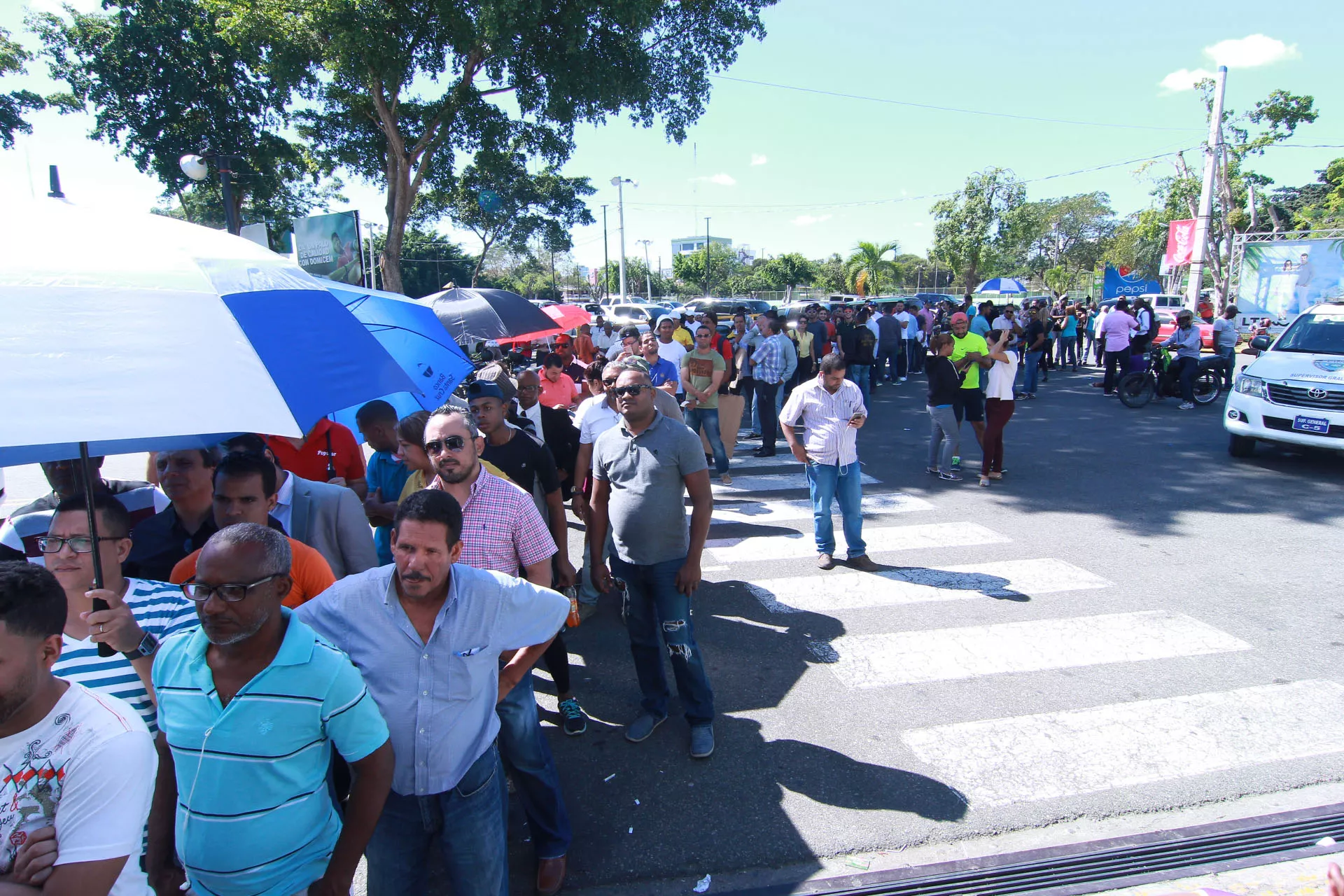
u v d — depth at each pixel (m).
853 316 18.50
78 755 1.60
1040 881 2.90
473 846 2.37
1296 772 3.48
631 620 3.85
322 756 2.03
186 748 1.92
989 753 3.68
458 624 2.29
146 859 2.11
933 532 6.97
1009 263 52.88
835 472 6.04
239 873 1.95
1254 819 3.18
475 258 53.53
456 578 2.33
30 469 9.88
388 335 4.47
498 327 6.68
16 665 1.54
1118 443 10.49
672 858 3.08
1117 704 4.07
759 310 26.77
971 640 4.84
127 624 2.13
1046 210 66.00
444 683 2.28
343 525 3.41
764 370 10.21
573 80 16.81
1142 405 13.33
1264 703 4.04
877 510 7.71
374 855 2.36
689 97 19.20
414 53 17.22
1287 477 8.44
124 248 1.86
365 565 3.46
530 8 15.52
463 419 2.98
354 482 4.87
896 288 56.62
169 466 3.12
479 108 18.58
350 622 2.30
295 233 14.45
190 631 2.01
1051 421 12.33
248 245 2.16
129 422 1.64
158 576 3.15
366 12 15.13
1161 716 3.94
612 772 3.63
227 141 22.69
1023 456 9.92
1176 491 8.02
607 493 3.89
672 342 10.16
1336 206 32.31
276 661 1.90
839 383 5.93
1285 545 6.34
